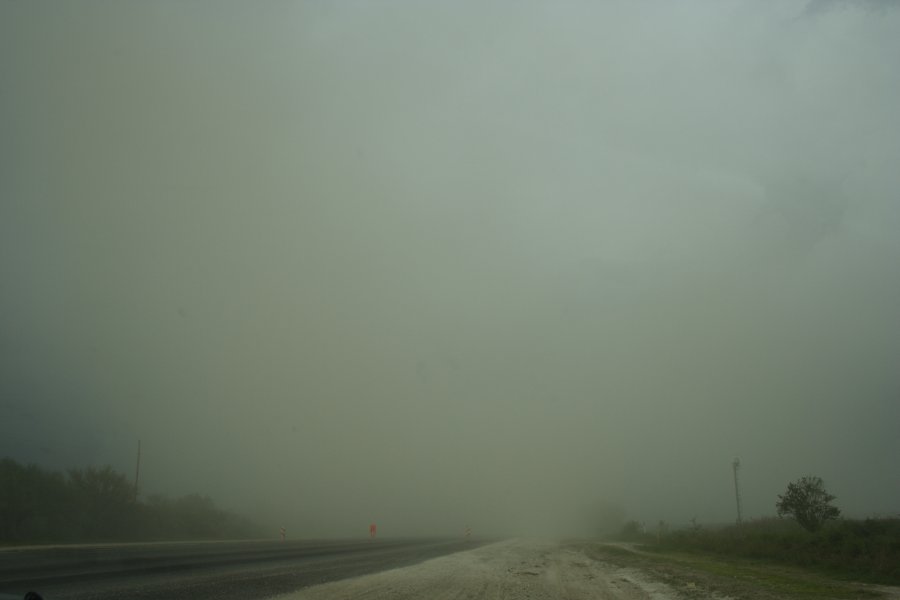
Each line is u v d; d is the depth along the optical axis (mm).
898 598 17078
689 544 41438
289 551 32688
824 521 38125
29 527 39094
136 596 14297
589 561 32500
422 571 24453
